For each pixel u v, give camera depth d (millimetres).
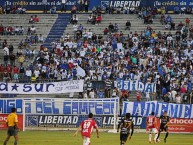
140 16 162375
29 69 135375
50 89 118562
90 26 160000
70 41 147750
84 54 140625
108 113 112750
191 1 166375
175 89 124875
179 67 133125
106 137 98125
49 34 157375
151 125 89312
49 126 113688
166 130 91000
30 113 113500
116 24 159000
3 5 168875
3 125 113938
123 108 113875
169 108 114562
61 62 137000
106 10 166250
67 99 113312
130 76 128250
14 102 113500
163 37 149125
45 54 139625
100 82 125875
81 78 129875
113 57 138375
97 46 144750
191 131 114750
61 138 94562
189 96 122625
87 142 64812
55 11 168500
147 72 129125
